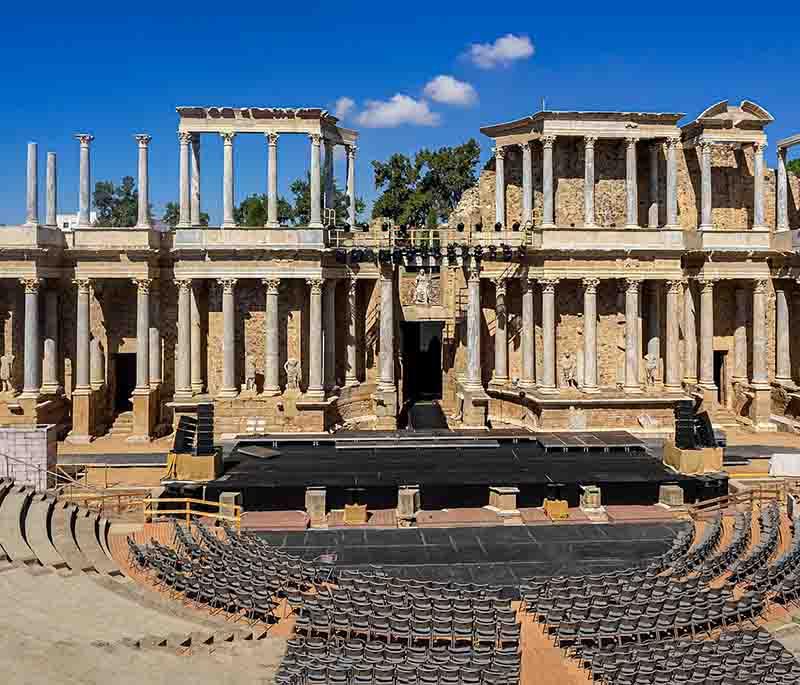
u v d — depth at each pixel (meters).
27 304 48.44
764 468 42.62
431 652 21.64
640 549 31.88
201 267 50.56
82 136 50.91
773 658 21.80
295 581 26.88
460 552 31.47
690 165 55.78
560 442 45.03
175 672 20.12
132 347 53.25
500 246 51.47
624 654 21.66
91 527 31.73
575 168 54.38
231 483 36.78
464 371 56.28
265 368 52.06
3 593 23.45
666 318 53.75
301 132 51.06
